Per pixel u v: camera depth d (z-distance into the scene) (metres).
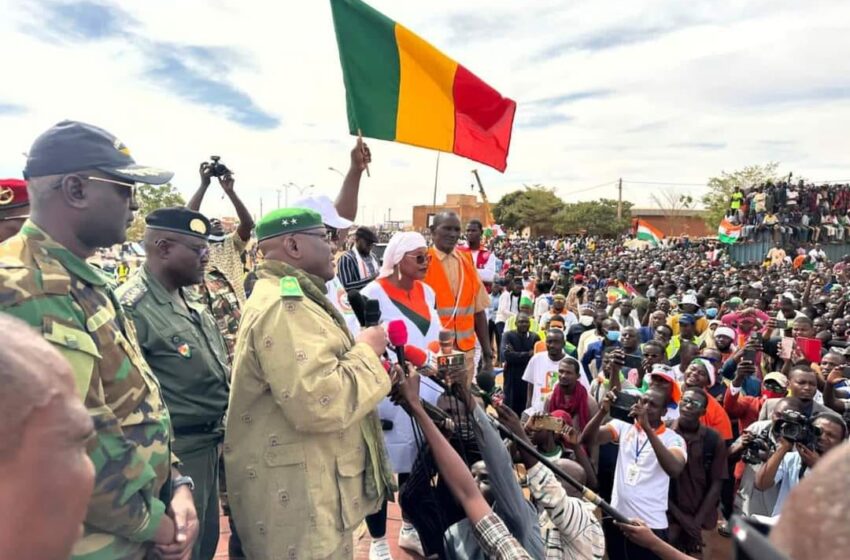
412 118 4.21
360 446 2.46
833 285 17.56
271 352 2.16
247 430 2.32
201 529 2.85
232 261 5.28
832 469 0.70
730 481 5.14
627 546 3.93
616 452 4.62
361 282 5.44
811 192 36.41
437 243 4.73
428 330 3.79
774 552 0.67
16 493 0.89
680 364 7.17
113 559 1.76
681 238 49.88
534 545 2.30
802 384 4.50
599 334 8.80
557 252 39.94
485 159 4.54
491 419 2.58
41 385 0.91
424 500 2.74
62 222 1.81
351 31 4.09
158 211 2.93
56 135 1.80
